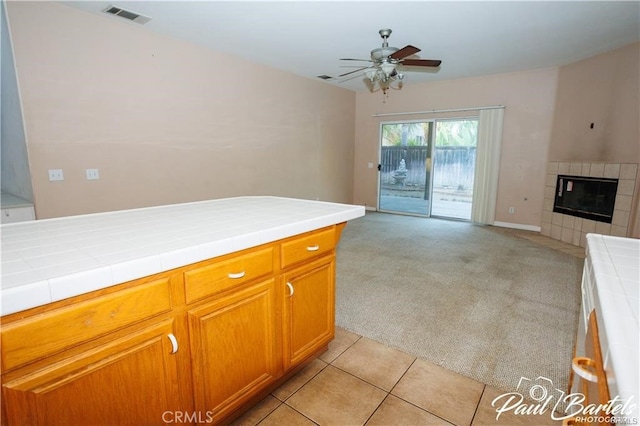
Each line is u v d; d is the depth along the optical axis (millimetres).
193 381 1271
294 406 1654
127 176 3561
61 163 3109
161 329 1138
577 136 4684
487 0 2893
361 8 3047
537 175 5344
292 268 1643
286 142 5441
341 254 4168
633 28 3512
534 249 4410
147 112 3650
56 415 933
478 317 2562
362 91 6930
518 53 4363
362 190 7297
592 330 888
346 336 2295
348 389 1776
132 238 1278
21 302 811
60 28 2979
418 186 6648
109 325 1004
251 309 1458
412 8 3045
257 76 4812
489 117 5621
